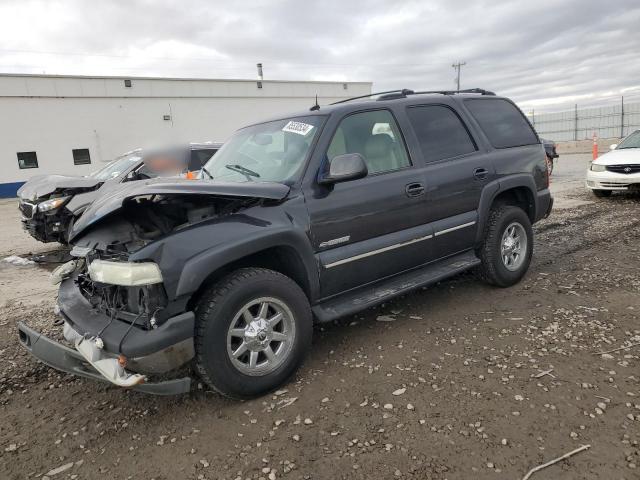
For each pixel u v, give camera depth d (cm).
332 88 3659
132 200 298
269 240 307
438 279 420
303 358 332
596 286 485
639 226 757
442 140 443
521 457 243
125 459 264
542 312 427
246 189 304
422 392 308
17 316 501
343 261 354
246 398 310
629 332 376
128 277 264
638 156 1014
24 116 2559
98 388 344
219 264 285
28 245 931
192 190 284
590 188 1073
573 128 3844
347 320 437
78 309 321
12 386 351
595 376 314
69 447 278
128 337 270
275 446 265
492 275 479
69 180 782
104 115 2778
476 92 519
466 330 399
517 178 489
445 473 235
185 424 293
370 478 235
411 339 388
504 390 304
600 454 241
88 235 331
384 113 409
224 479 243
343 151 369
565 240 698
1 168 2523
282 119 410
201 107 3103
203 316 286
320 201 341
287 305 319
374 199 370
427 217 411
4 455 273
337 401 305
